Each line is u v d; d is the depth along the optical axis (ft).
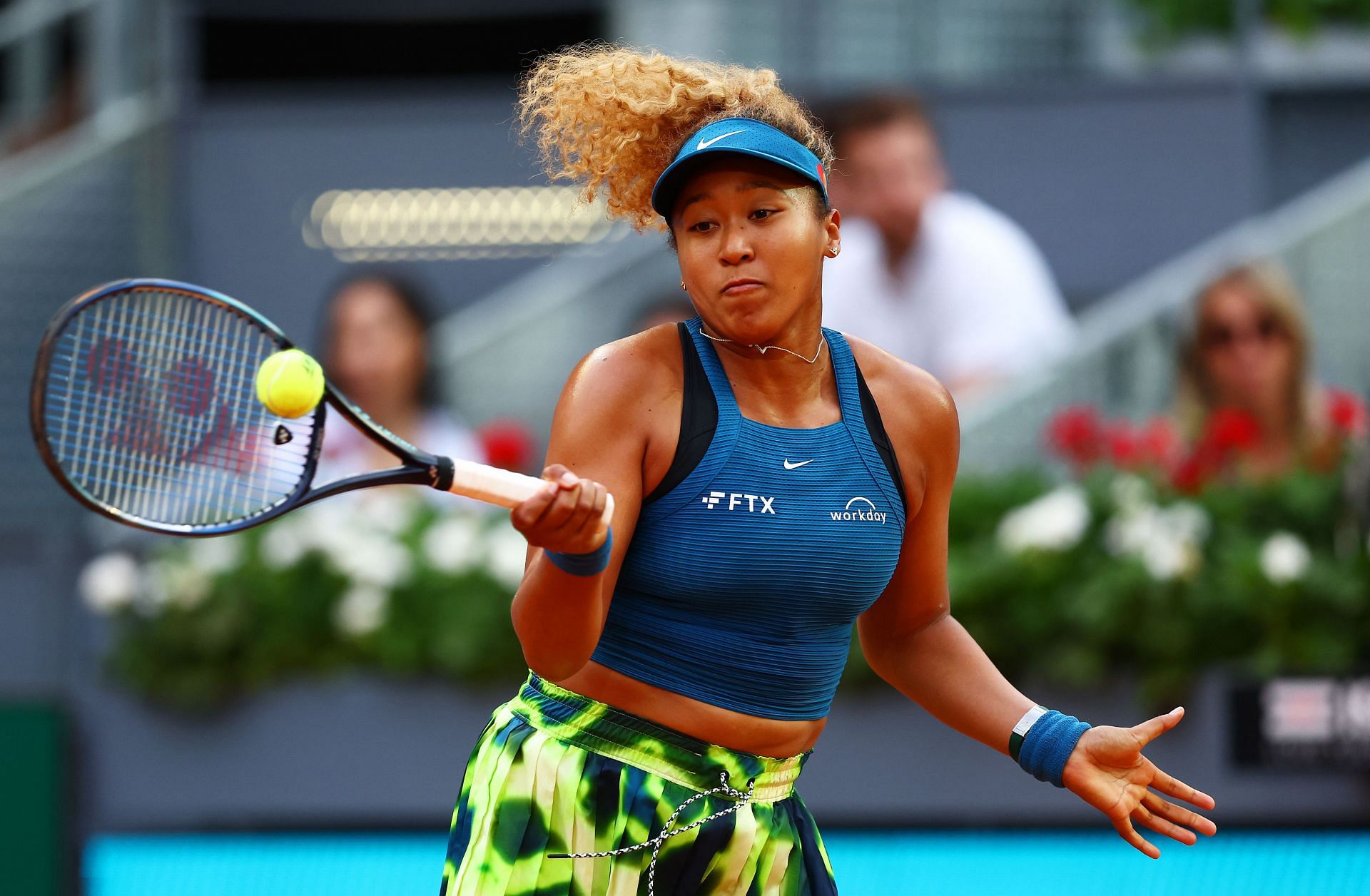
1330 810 48.78
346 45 86.28
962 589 50.31
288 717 54.08
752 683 24.89
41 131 87.35
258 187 80.69
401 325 71.56
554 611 22.02
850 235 72.02
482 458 58.85
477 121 80.07
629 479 23.75
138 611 55.36
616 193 26.81
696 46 77.97
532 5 83.35
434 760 53.31
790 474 24.29
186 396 27.32
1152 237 74.49
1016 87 75.31
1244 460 56.70
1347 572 49.52
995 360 69.67
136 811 54.60
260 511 23.59
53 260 78.43
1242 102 73.87
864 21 77.61
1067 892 49.42
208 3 85.40
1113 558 50.62
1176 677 49.08
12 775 54.60
